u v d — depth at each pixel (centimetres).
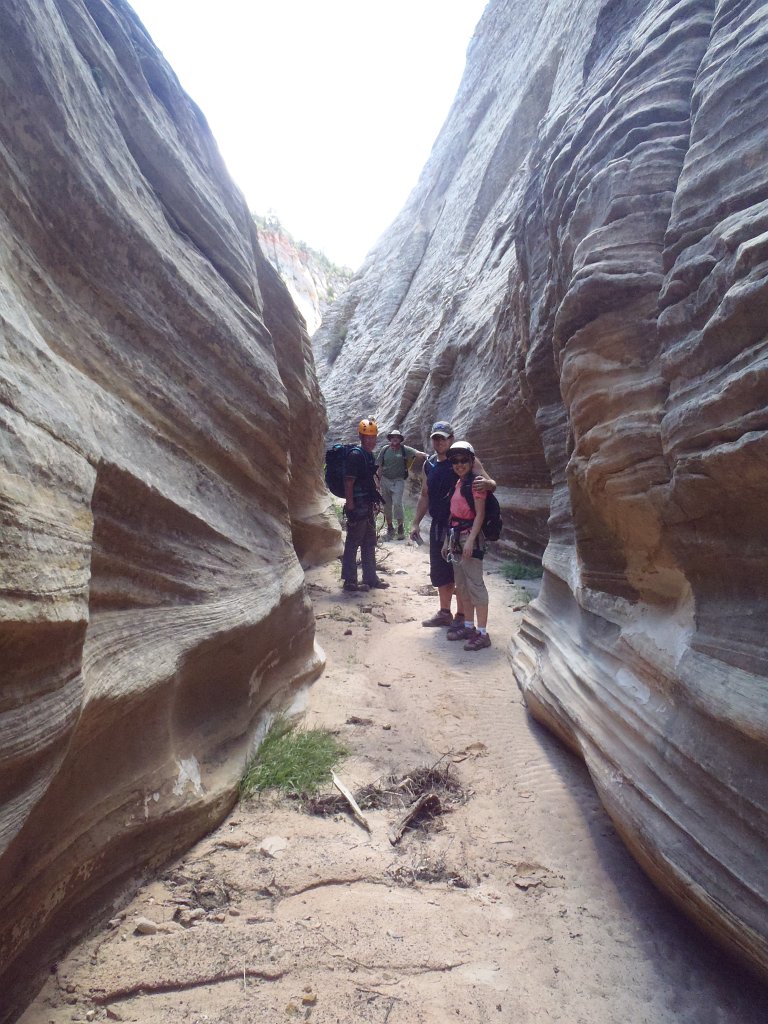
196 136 372
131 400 252
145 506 246
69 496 177
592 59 527
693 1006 203
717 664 238
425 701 449
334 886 247
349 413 2502
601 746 305
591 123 402
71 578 170
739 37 269
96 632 209
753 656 221
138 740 238
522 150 2214
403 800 318
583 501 363
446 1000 195
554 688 389
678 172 300
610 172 325
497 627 644
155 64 334
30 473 159
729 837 213
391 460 1165
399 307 2981
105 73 275
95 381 232
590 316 323
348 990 196
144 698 230
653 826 245
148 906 227
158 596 257
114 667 214
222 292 343
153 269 274
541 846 288
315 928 221
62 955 199
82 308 232
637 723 283
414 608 720
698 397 243
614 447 304
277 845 270
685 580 290
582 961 219
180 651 256
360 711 421
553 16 2319
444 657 549
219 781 291
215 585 301
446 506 619
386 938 220
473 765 362
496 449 1052
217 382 321
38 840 179
